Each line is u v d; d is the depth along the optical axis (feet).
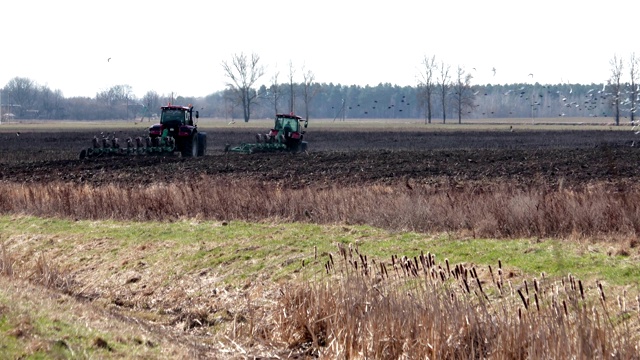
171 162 407.23
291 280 149.28
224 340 130.00
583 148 517.55
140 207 226.99
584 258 139.85
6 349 91.04
